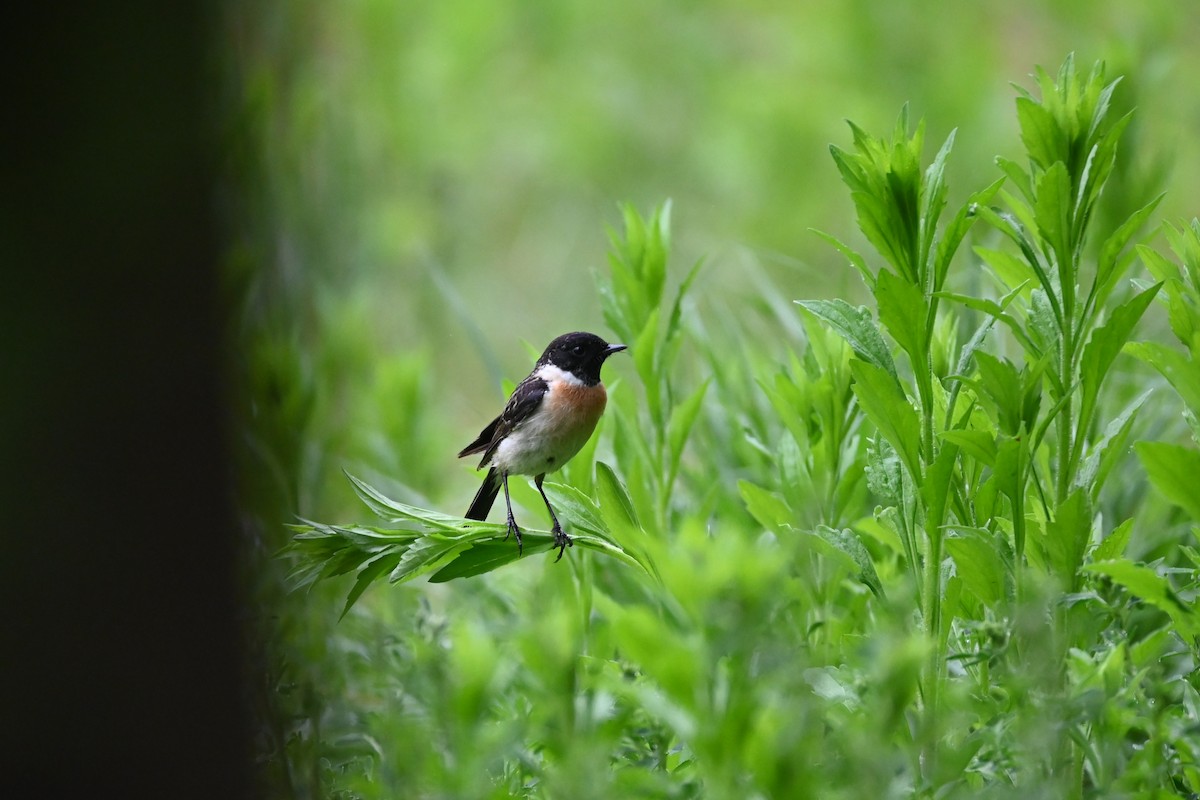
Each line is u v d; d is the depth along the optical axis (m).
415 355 13.08
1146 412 10.29
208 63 6.72
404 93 20.28
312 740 7.52
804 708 5.12
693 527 4.88
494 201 21.97
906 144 6.94
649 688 5.98
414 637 7.43
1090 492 6.93
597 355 9.82
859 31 21.44
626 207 9.77
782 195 20.84
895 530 7.36
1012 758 5.80
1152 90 12.10
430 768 5.75
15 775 6.50
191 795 6.75
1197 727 5.72
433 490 12.74
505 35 23.25
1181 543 9.61
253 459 9.34
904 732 6.25
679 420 9.09
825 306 6.92
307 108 13.13
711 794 5.11
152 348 6.56
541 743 6.65
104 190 6.39
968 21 21.42
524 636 5.31
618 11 23.86
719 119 22.14
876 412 6.64
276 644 8.00
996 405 6.82
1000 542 6.78
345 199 14.80
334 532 7.20
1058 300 7.01
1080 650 6.30
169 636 6.69
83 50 6.26
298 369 10.09
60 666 6.52
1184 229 7.57
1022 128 7.14
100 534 6.54
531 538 7.49
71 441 6.48
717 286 15.17
